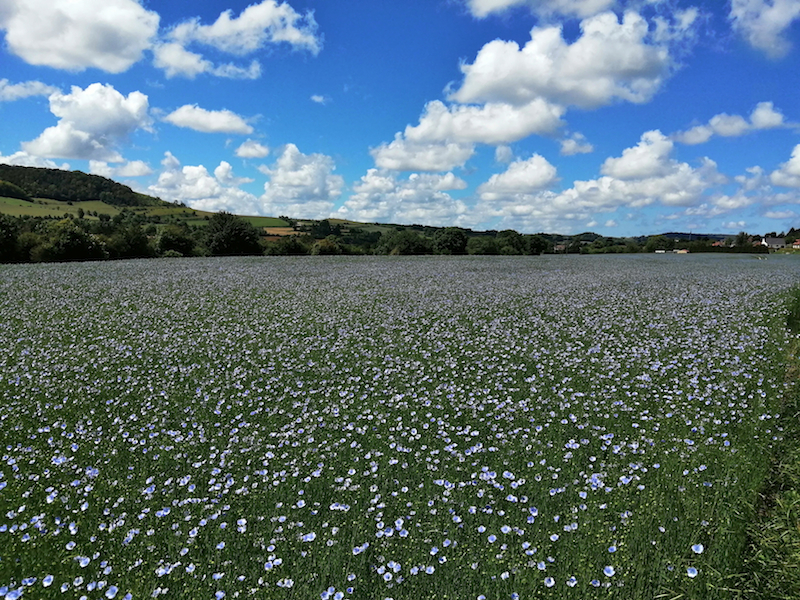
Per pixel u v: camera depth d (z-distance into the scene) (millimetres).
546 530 4770
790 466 5598
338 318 15773
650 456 6164
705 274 31781
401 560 4383
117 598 4023
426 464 6137
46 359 11086
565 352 11102
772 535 4469
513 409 7707
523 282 26766
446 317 16031
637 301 19172
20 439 7031
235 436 6984
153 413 7973
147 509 5172
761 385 8469
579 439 6793
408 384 9062
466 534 4766
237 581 4148
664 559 4258
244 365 10727
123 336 13508
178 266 35844
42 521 5043
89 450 6707
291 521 4949
